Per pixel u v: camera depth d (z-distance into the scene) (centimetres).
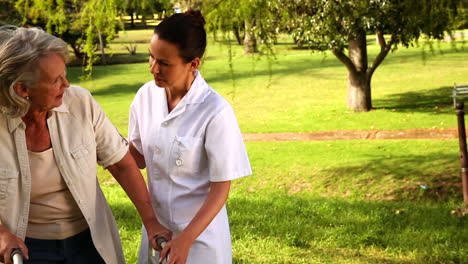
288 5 1190
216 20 914
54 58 228
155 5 820
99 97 2859
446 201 995
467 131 1572
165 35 246
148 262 291
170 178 273
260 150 1514
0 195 241
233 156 266
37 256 253
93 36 909
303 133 1769
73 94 253
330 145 1519
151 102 279
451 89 2316
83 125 253
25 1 900
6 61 222
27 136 244
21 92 228
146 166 282
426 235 630
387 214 731
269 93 2611
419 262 534
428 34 962
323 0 1491
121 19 884
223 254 281
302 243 592
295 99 2408
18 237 239
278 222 680
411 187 1066
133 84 3203
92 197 258
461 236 624
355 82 2012
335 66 3325
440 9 930
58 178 250
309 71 3188
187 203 273
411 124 1744
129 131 291
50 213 253
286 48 4466
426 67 2972
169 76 252
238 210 759
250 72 3284
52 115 246
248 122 2016
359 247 587
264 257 536
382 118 1864
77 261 260
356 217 718
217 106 266
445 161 1191
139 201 269
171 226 275
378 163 1237
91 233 257
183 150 267
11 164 241
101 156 264
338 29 1577
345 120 1889
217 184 266
